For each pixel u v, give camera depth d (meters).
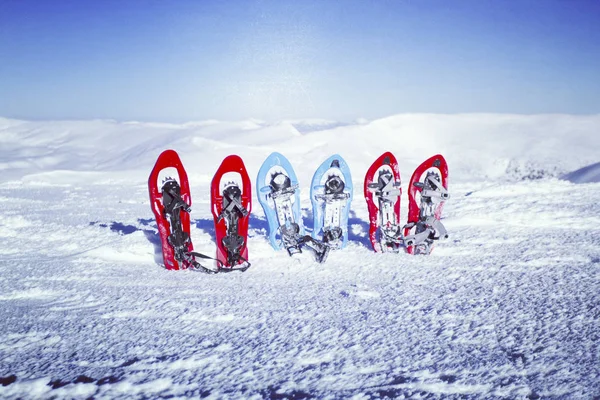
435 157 7.18
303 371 3.05
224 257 6.15
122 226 9.22
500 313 4.08
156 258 6.71
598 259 6.02
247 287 5.18
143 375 3.03
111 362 3.23
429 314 4.11
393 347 3.41
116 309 4.42
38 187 19.83
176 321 4.07
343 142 55.81
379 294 4.78
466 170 129.50
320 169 7.12
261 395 2.75
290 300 4.64
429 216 6.64
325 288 5.07
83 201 14.33
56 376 3.03
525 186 13.94
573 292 4.61
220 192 6.30
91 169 49.91
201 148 45.19
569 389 2.73
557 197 12.02
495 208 10.44
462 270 5.67
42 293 5.01
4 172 36.81
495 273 5.48
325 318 4.07
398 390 2.78
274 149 46.75
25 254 6.90
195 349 3.44
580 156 130.00
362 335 3.66
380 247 6.90
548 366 3.03
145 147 56.75
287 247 6.72
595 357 3.13
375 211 6.98
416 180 7.15
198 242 7.47
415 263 6.11
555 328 3.68
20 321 4.09
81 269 6.02
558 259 6.05
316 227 7.16
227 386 2.87
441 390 2.77
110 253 6.86
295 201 7.12
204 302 4.61
